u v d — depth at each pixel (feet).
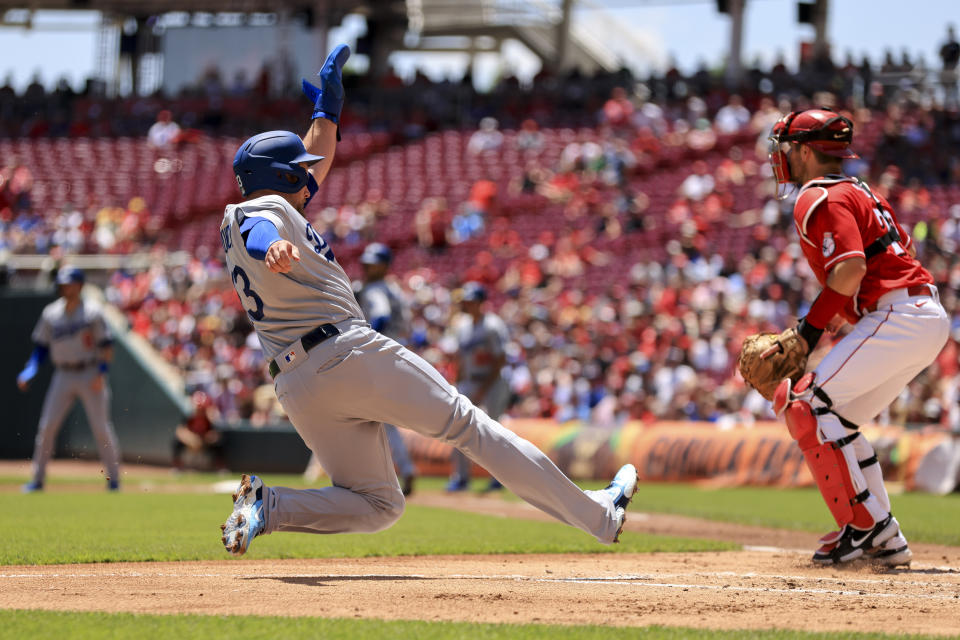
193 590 33.09
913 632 27.43
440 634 25.38
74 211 234.58
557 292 181.57
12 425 164.04
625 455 123.13
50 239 221.25
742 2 238.68
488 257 198.90
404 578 36.94
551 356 158.10
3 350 164.86
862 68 223.51
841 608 31.40
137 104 282.15
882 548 42.22
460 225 210.59
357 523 36.73
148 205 241.14
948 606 31.99
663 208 201.87
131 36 301.84
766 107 223.51
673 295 164.86
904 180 192.75
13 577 36.27
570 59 312.91
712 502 90.79
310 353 34.24
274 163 35.94
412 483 89.35
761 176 201.57
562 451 128.26
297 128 268.41
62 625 26.02
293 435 134.62
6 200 240.32
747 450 114.32
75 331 92.58
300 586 34.14
